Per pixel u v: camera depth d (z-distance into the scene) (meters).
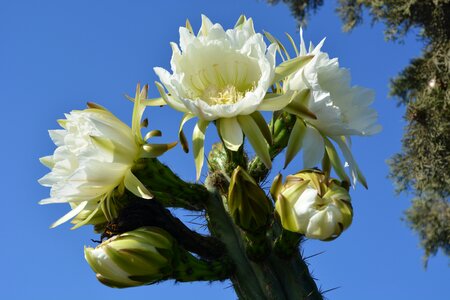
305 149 1.08
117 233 1.08
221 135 1.05
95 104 1.11
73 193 1.07
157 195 1.15
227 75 1.10
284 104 1.06
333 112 1.08
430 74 3.37
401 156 3.27
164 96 1.06
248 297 1.09
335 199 1.04
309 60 1.08
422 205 3.37
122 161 1.08
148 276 1.06
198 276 1.08
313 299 1.09
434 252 3.41
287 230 1.07
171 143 1.09
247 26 1.11
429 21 3.40
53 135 1.12
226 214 1.12
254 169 1.15
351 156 1.12
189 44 1.08
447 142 3.20
